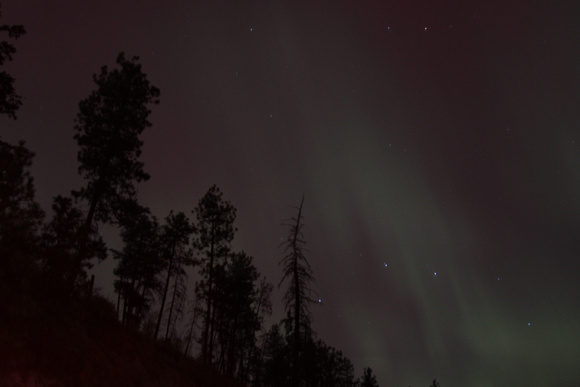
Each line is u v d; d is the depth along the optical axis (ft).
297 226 87.40
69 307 37.78
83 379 30.37
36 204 36.29
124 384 34.86
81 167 85.15
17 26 61.77
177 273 114.42
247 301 130.11
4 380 23.99
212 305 116.78
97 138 85.56
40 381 26.43
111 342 40.91
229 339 121.49
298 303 83.25
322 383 99.50
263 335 136.98
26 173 36.06
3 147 38.32
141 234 106.63
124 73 91.56
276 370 80.48
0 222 33.63
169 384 43.11
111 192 84.28
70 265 38.09
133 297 97.86
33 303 32.37
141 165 89.56
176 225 115.44
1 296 30.01
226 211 119.34
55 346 31.09
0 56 61.26
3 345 26.48
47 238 37.78
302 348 81.61
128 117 87.66
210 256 115.44
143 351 45.60
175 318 110.63
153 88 92.43
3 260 33.40
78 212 40.47
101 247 68.33
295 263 85.25
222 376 66.28
